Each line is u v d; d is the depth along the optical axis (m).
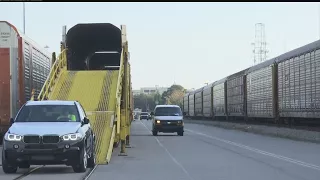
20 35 80.44
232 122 181.12
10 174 45.28
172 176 44.00
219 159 59.88
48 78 62.88
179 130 121.25
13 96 79.69
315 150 73.44
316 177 43.19
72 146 44.25
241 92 160.75
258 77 138.12
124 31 72.44
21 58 80.00
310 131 95.38
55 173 46.03
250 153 68.50
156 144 88.19
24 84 81.12
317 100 92.00
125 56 71.62
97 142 56.25
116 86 65.62
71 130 44.91
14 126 45.69
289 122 118.38
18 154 43.34
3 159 44.72
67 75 69.62
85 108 61.16
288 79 110.56
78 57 82.75
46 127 44.84
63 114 48.62
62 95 63.62
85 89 65.38
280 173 46.03
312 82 94.69
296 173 46.00
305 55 98.88
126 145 80.56
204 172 46.94
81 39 81.19
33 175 44.56
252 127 143.50
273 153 68.38
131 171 47.78
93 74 69.81
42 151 43.34
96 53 88.62
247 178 42.62
